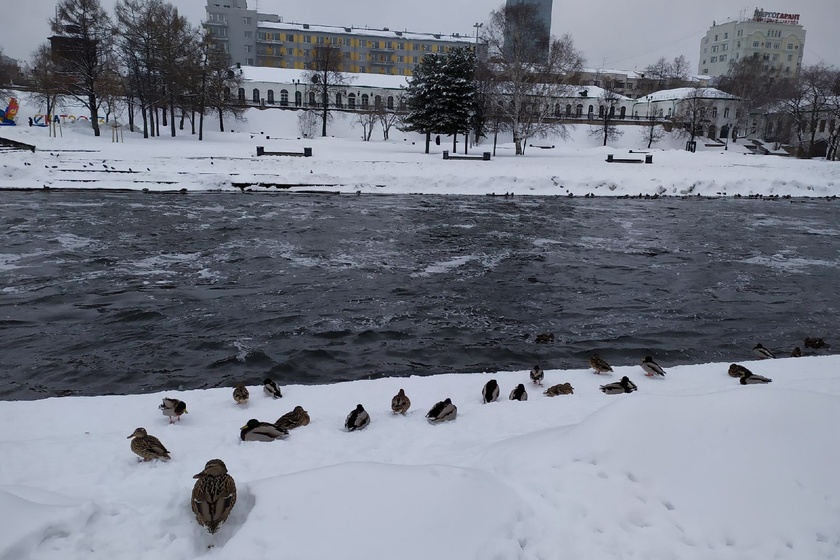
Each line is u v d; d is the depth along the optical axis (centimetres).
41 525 411
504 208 3797
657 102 10069
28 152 4450
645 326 1568
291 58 12444
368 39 12800
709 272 2170
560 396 915
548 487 494
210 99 6850
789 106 8544
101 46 6066
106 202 3453
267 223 2936
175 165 4422
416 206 3762
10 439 734
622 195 4628
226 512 431
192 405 882
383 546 404
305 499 448
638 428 539
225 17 12006
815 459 500
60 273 1925
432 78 5947
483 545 414
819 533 440
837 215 3750
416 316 1605
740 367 1020
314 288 1844
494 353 1361
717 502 468
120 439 691
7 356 1279
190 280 1894
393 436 708
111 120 7244
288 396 936
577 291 1884
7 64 10794
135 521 442
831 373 1027
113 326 1475
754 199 4659
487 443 654
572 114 10106
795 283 2030
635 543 436
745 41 14025
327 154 5522
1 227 2597
